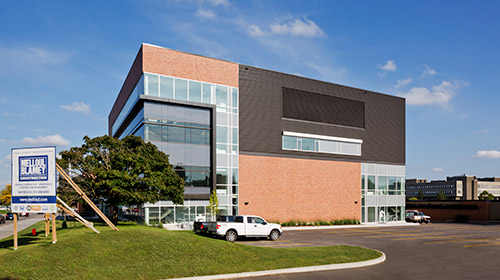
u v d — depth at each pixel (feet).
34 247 50.29
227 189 104.99
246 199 107.96
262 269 43.55
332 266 47.47
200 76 103.91
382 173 143.02
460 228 125.08
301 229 109.19
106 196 83.10
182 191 86.12
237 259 47.14
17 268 39.78
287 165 117.60
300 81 123.85
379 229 114.83
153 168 82.69
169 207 95.81
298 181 119.44
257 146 112.06
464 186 515.09
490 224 152.76
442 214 184.03
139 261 43.52
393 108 149.28
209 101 104.58
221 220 75.77
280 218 114.01
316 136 124.77
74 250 46.70
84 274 38.34
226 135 106.63
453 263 54.29
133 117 112.16
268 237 82.43
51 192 53.01
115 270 40.11
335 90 132.16
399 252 64.28
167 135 97.35
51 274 37.99
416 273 46.34
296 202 118.21
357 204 133.69
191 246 49.90
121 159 78.84
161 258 44.96
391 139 147.43
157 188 80.89
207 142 103.65
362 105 139.54
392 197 145.28
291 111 120.98
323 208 124.36
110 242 50.01
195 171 100.53
